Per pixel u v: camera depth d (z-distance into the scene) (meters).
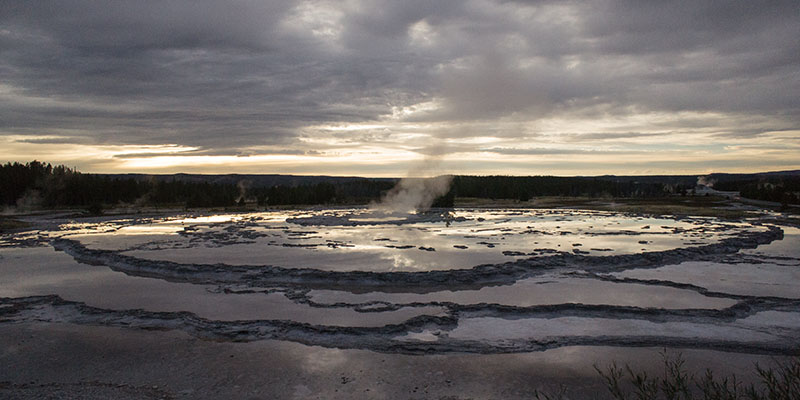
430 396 11.74
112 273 27.27
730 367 13.22
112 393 11.94
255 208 89.88
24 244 40.25
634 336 15.64
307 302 20.27
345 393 11.92
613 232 43.50
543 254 30.97
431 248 33.88
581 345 15.06
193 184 127.56
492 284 23.77
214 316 18.52
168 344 15.49
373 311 18.92
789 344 14.97
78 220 64.38
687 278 24.72
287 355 14.46
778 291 21.89
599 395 11.60
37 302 20.11
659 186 163.75
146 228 51.22
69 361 14.12
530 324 17.17
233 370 13.38
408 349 14.76
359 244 36.56
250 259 29.97
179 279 25.52
